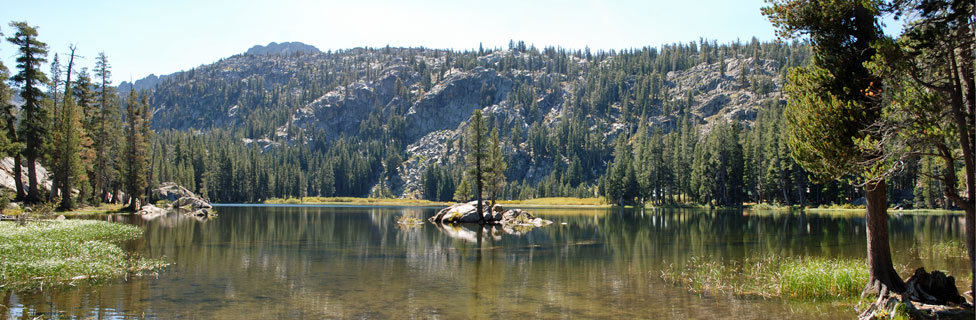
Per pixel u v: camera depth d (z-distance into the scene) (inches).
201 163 6235.2
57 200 1948.8
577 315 553.0
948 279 548.4
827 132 545.0
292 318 540.7
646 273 833.5
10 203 1734.7
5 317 525.3
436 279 784.3
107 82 2551.7
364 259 1016.9
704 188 3991.1
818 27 567.2
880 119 514.9
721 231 1690.5
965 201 488.7
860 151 529.7
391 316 551.5
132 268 838.5
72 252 890.7
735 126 3961.6
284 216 2797.7
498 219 2421.3
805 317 532.7
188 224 1892.2
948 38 479.8
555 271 862.5
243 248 1168.2
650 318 539.5
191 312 560.1
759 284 714.2
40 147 2015.3
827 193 3565.5
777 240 1360.7
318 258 1024.9
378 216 3002.0
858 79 540.4
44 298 611.5
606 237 1520.7
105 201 2726.4
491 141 3191.4
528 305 603.5
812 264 741.3
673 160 4650.6
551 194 7401.6
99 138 2501.2
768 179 3624.5
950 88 479.5
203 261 949.2
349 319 538.3
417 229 1899.6
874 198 586.9
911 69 495.5
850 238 1400.1
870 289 585.3
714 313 556.1
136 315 543.2
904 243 1189.7
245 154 7682.1
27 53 1990.7
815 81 574.6
